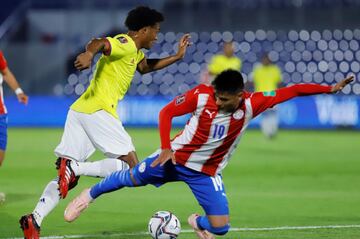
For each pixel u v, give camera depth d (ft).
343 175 154.10
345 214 104.99
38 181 140.97
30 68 310.86
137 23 90.22
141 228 92.07
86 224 94.38
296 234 88.28
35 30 329.31
